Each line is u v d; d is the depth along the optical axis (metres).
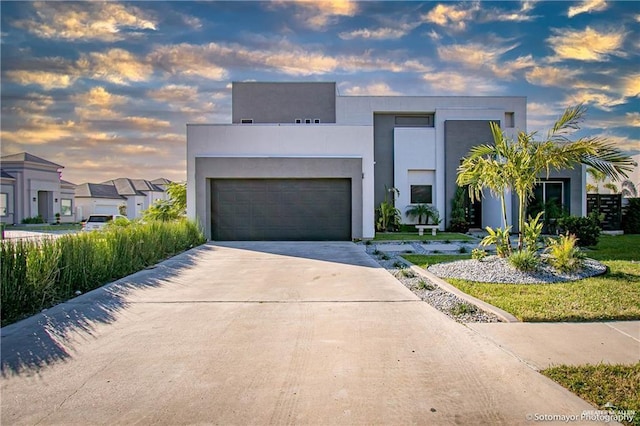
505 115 22.70
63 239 7.50
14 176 32.72
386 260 10.79
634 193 26.00
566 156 8.41
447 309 5.88
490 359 4.04
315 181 15.77
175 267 9.77
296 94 22.86
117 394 3.38
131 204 42.81
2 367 3.92
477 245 14.40
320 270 9.27
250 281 8.05
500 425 2.92
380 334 4.81
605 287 6.88
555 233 18.69
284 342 4.56
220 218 15.75
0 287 5.56
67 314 5.74
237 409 3.14
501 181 9.24
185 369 3.86
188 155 15.75
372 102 22.27
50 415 3.07
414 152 21.55
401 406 3.17
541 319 5.25
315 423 2.94
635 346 4.34
